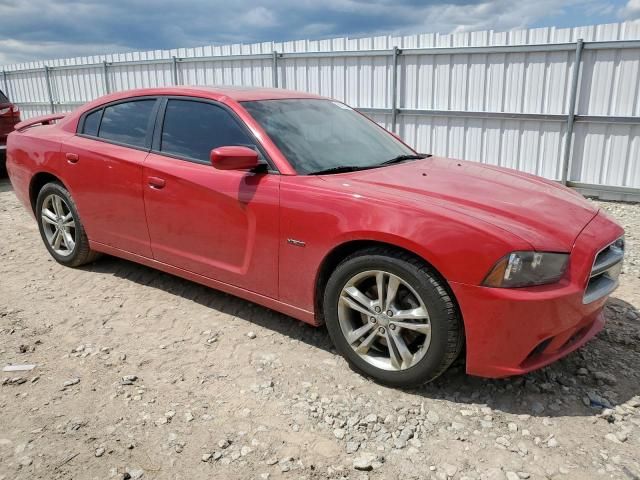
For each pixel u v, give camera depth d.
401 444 2.44
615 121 7.60
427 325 2.65
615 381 2.93
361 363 2.94
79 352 3.25
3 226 6.23
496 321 2.47
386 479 2.23
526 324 2.46
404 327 2.74
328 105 4.11
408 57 9.05
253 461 2.32
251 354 3.23
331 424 2.58
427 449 2.41
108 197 4.05
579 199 3.30
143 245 3.96
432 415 2.64
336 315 2.98
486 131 8.65
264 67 10.73
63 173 4.34
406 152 4.02
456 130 8.91
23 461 2.31
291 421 2.60
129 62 12.80
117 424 2.56
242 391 2.85
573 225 2.77
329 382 2.93
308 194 2.98
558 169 8.21
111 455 2.35
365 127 4.10
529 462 2.33
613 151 7.77
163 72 12.34
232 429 2.53
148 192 3.75
